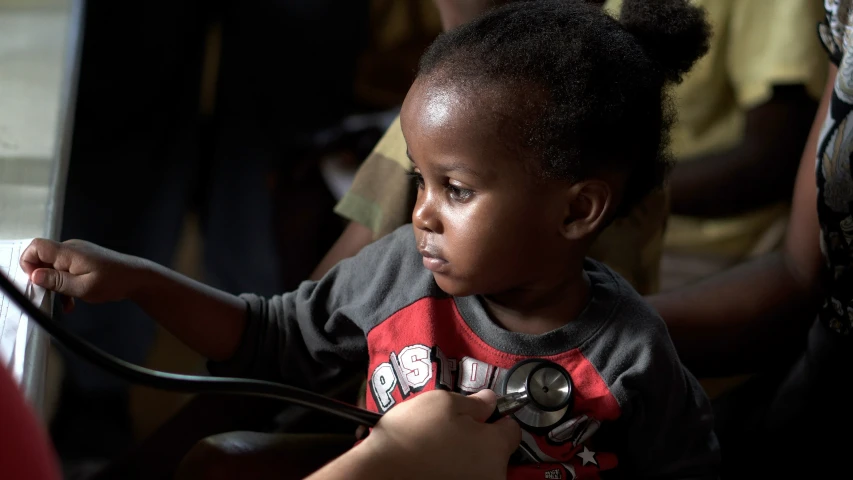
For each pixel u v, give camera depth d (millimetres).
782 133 1438
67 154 994
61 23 1310
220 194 2080
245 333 875
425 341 792
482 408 706
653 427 804
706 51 841
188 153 2010
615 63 749
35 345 658
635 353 788
